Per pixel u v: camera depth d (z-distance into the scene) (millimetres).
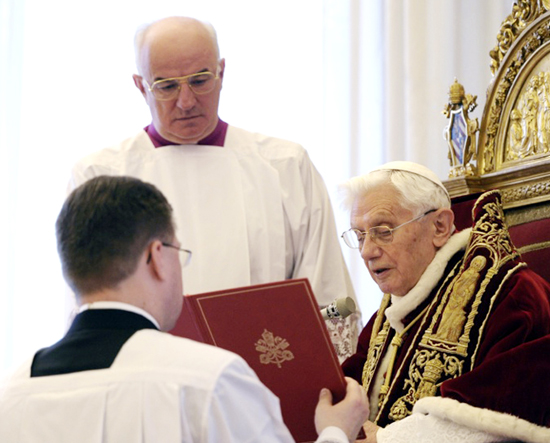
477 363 4715
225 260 5688
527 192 6020
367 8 9219
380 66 9164
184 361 2959
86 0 9383
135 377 2938
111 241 3098
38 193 9164
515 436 4277
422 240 5168
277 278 5758
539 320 4625
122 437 2875
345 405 3680
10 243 9055
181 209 5789
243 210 5801
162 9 9398
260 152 6008
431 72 8906
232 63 9383
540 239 5840
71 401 2951
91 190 3168
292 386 3814
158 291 3162
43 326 9016
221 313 3803
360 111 9133
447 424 4426
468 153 6543
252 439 2949
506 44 6457
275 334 3803
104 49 9359
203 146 5922
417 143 8859
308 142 9312
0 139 9172
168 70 5547
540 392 4320
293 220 5867
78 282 3139
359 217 5211
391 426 4535
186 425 2869
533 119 6207
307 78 9367
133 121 9312
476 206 5250
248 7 9414
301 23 9406
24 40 9312
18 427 2980
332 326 5570
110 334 3072
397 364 5125
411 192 5137
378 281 5234
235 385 2955
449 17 8891
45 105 9266
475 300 4859
